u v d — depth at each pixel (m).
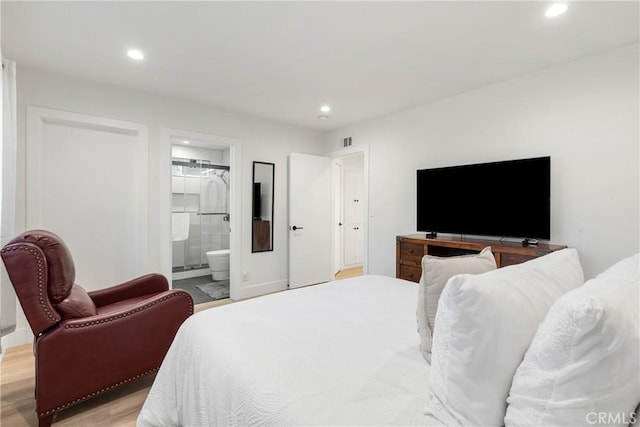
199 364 1.20
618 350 0.58
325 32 2.09
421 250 3.09
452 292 0.79
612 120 2.29
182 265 5.29
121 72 2.71
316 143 4.73
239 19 1.95
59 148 2.87
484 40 2.18
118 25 2.01
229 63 2.54
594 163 2.37
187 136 3.45
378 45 2.25
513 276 0.93
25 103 2.59
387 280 2.20
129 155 3.22
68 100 2.78
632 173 2.21
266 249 4.18
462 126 3.18
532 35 2.11
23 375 2.12
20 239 1.61
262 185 4.14
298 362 1.06
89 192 3.02
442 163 3.36
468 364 0.76
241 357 1.09
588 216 2.40
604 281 0.83
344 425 0.76
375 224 4.06
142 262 3.21
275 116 4.00
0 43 2.21
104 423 1.66
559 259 1.23
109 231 3.12
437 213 3.27
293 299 1.76
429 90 3.10
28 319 1.58
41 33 2.10
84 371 1.68
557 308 0.70
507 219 2.76
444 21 1.96
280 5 1.81
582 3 1.77
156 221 3.26
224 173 5.78
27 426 1.63
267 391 0.91
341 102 3.46
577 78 2.45
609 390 0.59
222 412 1.00
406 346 1.19
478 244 2.69
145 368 1.88
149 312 1.89
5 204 2.12
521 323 0.78
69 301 1.71
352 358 1.09
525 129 2.74
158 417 1.38
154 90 3.13
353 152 4.38
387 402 0.85
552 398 0.63
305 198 4.47
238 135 3.88
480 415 0.74
